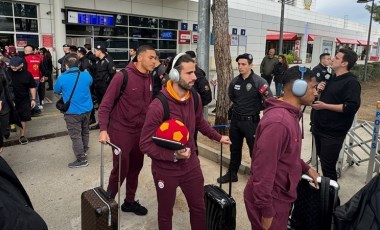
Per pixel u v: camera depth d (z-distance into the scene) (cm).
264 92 375
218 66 588
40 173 457
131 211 348
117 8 1454
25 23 1184
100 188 235
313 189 218
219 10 577
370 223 173
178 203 373
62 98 472
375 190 182
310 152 562
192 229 262
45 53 1099
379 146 477
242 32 1836
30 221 142
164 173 240
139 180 432
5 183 150
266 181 184
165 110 236
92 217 212
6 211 133
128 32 1552
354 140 493
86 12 1351
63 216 345
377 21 1747
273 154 183
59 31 1241
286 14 2734
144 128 239
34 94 588
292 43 3028
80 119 476
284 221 202
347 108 312
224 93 584
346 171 475
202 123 273
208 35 650
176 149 224
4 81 498
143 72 315
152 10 1606
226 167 486
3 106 497
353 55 318
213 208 247
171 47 1781
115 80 306
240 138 412
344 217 190
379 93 1350
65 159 513
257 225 206
